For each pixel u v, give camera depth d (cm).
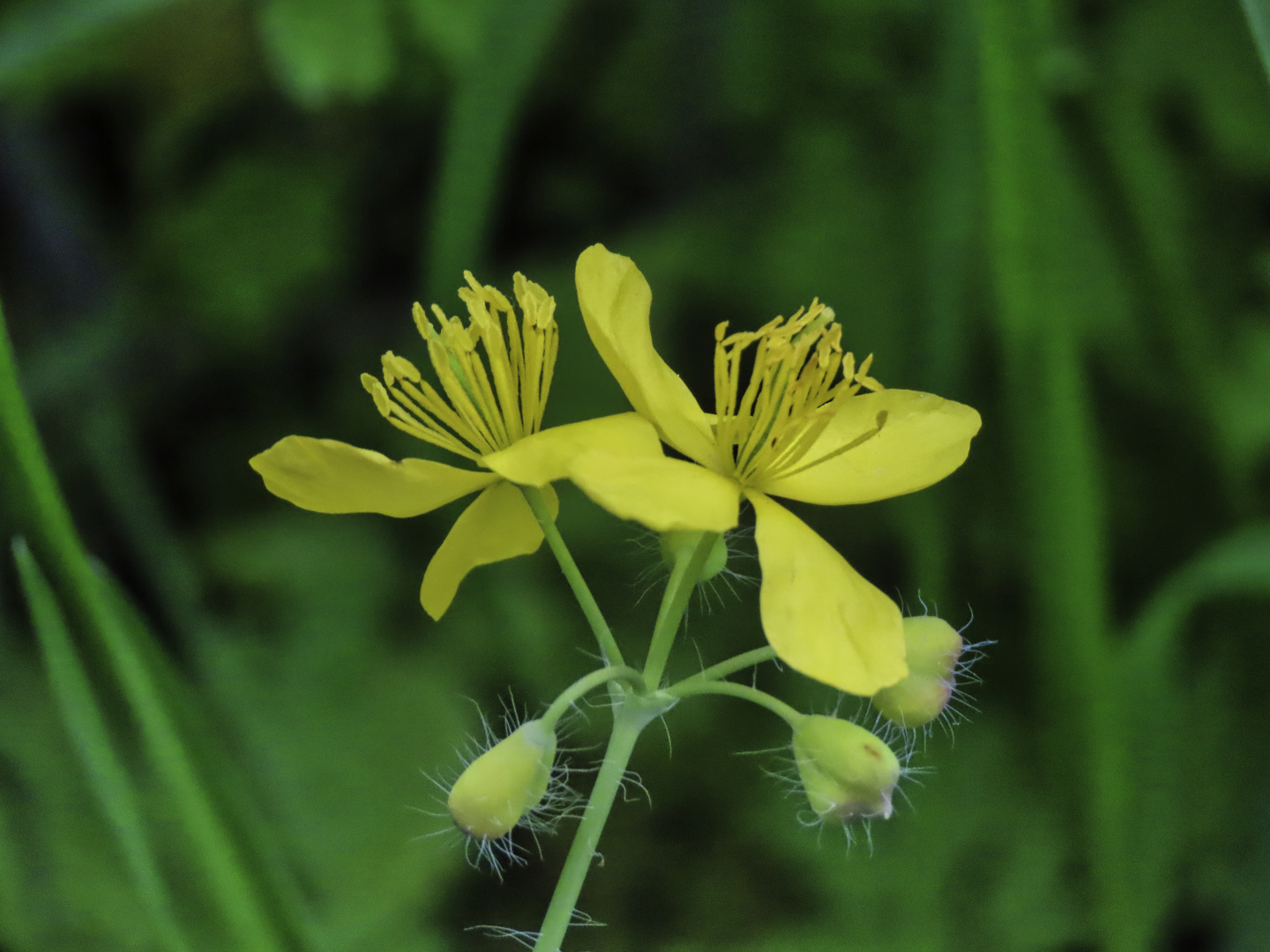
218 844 17
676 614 16
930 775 24
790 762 17
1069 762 21
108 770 17
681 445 17
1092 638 20
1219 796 23
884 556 28
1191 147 27
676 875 25
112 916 22
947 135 21
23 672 26
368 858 24
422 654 27
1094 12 28
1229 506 25
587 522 28
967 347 26
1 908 22
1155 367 26
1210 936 23
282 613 27
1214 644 25
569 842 26
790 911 24
